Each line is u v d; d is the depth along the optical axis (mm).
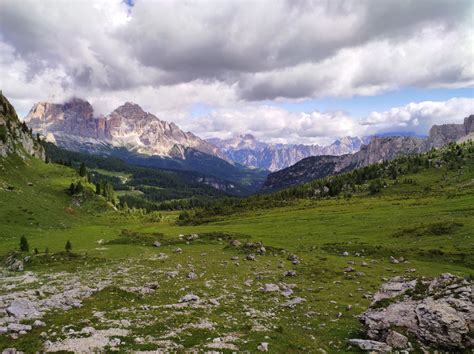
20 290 45031
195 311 33031
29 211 135875
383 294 33062
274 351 23500
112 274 54500
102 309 32312
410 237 83812
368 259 68438
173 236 99625
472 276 30406
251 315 33125
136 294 39125
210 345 23750
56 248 81000
